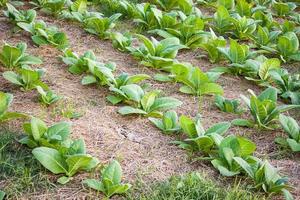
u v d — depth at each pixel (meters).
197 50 5.72
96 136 3.72
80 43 5.51
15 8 6.05
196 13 6.31
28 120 3.79
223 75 5.16
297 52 5.58
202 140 3.52
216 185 3.27
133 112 3.95
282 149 3.87
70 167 3.15
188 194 3.11
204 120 4.19
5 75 4.16
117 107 4.21
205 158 3.49
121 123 3.99
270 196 3.19
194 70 4.52
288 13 7.19
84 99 4.28
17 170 3.16
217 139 3.47
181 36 5.67
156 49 5.03
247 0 7.49
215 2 7.19
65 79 4.61
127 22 6.28
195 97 4.57
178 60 5.39
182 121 3.65
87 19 5.79
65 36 5.24
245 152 3.40
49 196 3.04
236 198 3.07
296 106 4.04
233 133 4.01
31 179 3.12
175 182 3.20
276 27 6.46
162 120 3.95
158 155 3.59
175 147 3.71
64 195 3.06
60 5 6.00
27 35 5.46
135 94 4.11
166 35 5.68
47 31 5.31
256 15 6.55
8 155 3.32
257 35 5.96
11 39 5.30
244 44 5.69
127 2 6.41
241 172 3.38
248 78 4.92
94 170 3.30
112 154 3.53
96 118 3.99
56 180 3.18
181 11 6.52
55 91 4.34
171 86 4.75
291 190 3.31
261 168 3.18
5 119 3.68
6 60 4.54
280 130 4.12
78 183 3.18
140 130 3.92
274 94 4.19
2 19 5.77
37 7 6.29
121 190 3.05
